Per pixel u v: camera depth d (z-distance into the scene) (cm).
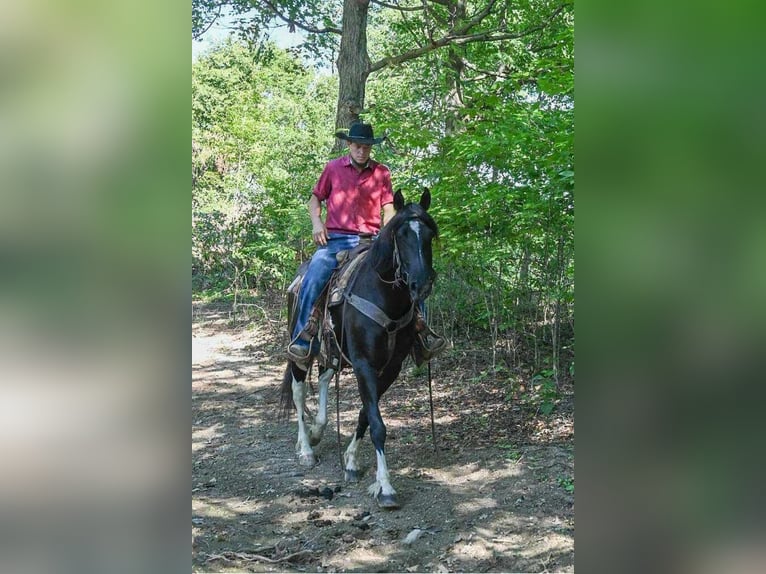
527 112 537
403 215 399
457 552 342
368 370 427
